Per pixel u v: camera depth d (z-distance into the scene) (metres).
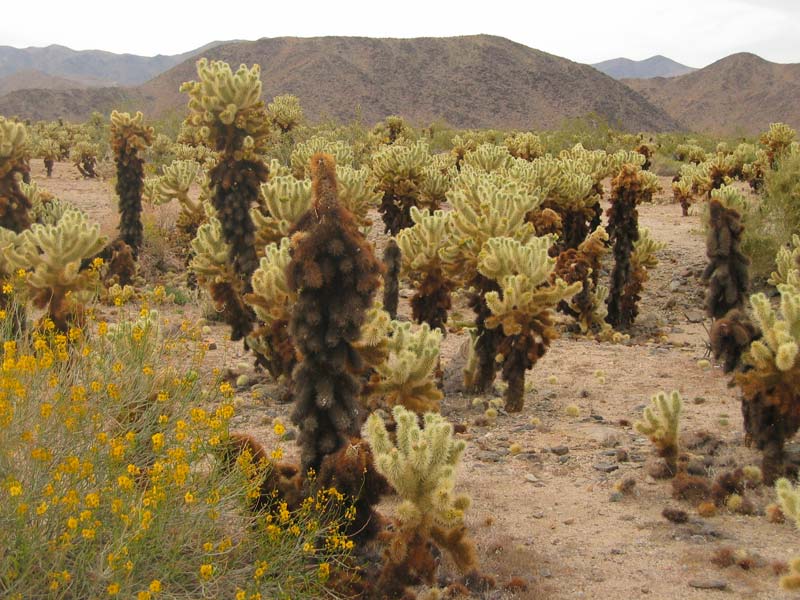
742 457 8.09
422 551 4.98
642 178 15.02
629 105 164.38
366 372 8.25
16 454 4.60
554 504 7.08
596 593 5.43
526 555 5.97
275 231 11.30
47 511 4.17
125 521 4.05
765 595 5.35
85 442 4.57
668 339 14.79
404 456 4.96
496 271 9.79
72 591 4.04
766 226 18.86
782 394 7.10
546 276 9.68
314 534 4.71
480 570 5.72
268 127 11.82
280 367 10.05
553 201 17.38
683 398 10.70
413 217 11.36
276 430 4.91
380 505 6.84
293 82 157.25
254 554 4.91
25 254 9.02
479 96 158.62
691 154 40.91
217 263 11.41
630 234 15.12
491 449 8.60
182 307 15.16
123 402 5.02
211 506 4.59
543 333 9.59
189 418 5.29
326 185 5.63
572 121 53.22
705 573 5.69
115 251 16.19
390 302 11.16
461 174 18.89
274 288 8.97
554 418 9.77
